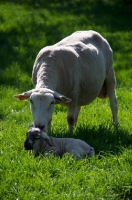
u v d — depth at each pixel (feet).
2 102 71.00
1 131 54.80
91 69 54.95
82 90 54.54
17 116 64.49
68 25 124.88
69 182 39.01
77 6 158.51
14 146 47.91
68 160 43.09
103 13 141.90
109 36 114.11
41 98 45.98
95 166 42.45
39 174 40.32
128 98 72.08
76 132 52.85
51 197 36.76
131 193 38.29
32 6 155.53
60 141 46.60
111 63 61.00
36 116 45.47
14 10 144.05
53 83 49.37
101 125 54.65
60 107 66.39
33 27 121.08
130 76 88.43
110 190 38.50
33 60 94.53
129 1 164.04
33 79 52.95
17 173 40.65
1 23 122.62
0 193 38.06
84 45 55.88
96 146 48.75
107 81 60.64
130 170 40.65
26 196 37.14
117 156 43.96
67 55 51.88
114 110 60.08
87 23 127.34
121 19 135.85
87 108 65.51
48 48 53.06
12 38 108.99
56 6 158.61
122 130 54.13
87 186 38.70
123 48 107.04
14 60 93.97
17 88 78.84
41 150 45.98
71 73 51.65
